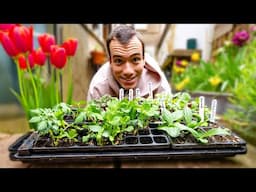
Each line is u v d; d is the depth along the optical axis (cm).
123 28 54
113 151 39
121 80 56
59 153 38
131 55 52
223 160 40
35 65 60
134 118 46
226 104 116
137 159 39
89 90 68
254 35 129
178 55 295
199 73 167
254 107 75
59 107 49
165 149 39
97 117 43
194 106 55
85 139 40
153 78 67
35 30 157
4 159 41
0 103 146
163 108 49
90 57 234
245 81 88
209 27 253
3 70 148
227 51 153
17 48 53
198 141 41
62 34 179
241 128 73
